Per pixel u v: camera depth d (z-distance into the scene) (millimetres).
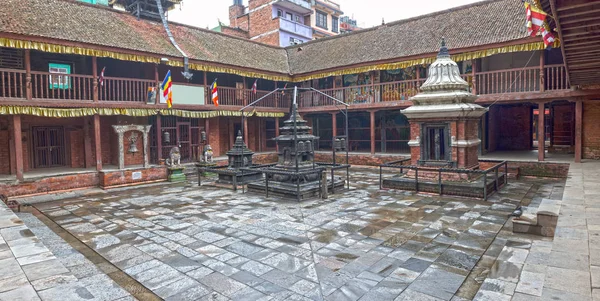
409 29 20234
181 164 17406
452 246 6773
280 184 12078
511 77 15695
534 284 4281
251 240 7375
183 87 17344
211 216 9422
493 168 11078
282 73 21719
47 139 15680
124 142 17234
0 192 12148
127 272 5926
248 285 5332
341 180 13117
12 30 11914
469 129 12062
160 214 9812
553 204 7656
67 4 15539
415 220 8594
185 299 4949
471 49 15984
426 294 4926
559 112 19062
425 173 12492
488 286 4926
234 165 14547
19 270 4918
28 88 12594
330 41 24125
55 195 12891
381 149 22203
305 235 7605
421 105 12586
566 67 10461
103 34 14859
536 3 7652
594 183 9305
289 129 12297
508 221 8344
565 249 4938
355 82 22766
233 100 20266
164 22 18812
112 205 11172
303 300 4828
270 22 32406
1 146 14211
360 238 7344
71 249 7051
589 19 6922
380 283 5289
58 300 4062
